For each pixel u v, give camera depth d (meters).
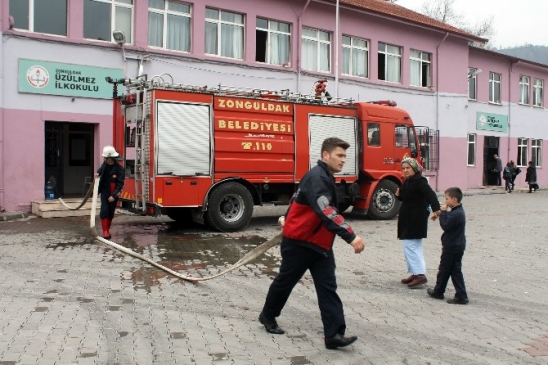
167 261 9.22
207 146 12.23
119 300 6.71
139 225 13.68
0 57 14.84
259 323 5.93
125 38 17.28
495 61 31.61
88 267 8.52
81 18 16.33
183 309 6.40
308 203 5.11
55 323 5.76
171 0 18.36
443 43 27.23
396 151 15.77
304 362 4.86
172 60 18.17
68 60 16.06
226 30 19.86
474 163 30.53
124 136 12.77
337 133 14.53
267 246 6.55
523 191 29.75
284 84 21.17
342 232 4.86
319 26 22.31
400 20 24.72
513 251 10.81
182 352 5.02
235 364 4.77
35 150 15.55
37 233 11.98
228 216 12.69
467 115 28.42
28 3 15.63
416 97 26.09
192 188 12.04
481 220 16.09
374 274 8.58
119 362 4.75
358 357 5.00
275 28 21.20
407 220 7.71
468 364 4.88
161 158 11.62
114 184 11.23
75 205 15.30
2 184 15.02
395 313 6.46
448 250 6.91
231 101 12.59
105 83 16.67
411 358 5.00
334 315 5.13
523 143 33.94
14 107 15.20
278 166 13.29
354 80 23.52
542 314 6.49
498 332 5.80
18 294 6.88
